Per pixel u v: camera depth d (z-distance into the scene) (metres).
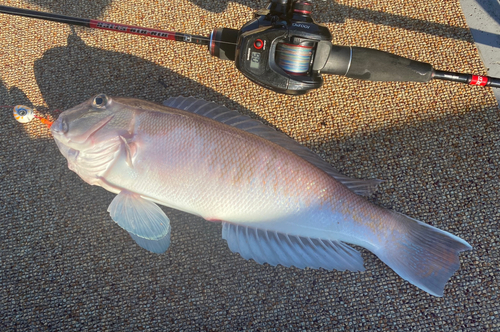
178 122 0.55
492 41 0.65
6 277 0.61
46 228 0.62
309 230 0.57
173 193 0.56
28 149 0.63
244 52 0.55
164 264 0.61
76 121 0.56
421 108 0.63
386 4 0.65
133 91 0.64
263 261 0.58
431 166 0.62
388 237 0.57
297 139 0.63
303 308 0.60
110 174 0.56
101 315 0.60
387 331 0.60
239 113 0.62
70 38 0.65
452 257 0.57
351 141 0.63
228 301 0.60
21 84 0.65
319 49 0.55
